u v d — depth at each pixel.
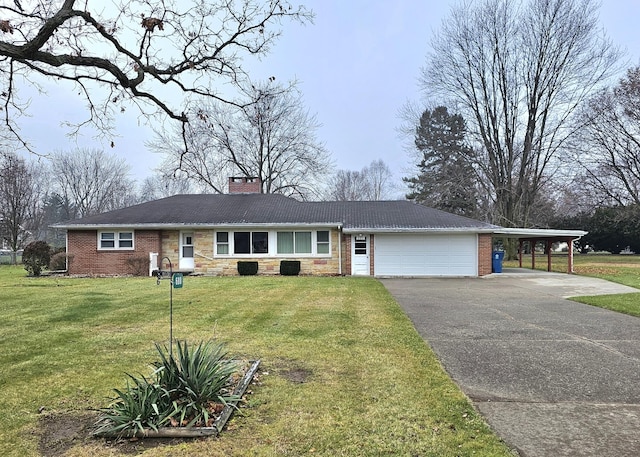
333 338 6.71
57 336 6.89
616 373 5.04
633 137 29.28
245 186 25.22
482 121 30.66
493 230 18.69
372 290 12.84
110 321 8.15
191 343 6.34
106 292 12.41
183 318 8.44
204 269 19.77
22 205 37.78
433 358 5.59
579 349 6.15
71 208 49.03
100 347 6.20
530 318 8.58
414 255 19.30
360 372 5.01
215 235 19.83
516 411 3.93
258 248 19.77
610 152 29.88
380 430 3.50
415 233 19.23
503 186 30.30
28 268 19.39
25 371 5.08
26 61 7.08
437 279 17.47
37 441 3.37
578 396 4.31
